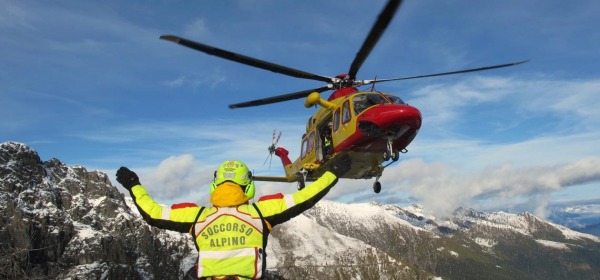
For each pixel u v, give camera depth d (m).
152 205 5.57
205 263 5.21
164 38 10.68
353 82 21.86
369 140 19.48
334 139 21.27
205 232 5.38
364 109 19.56
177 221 5.45
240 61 16.22
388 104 19.58
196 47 13.79
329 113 22.14
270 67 17.72
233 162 5.92
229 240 5.28
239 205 5.50
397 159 19.89
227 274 5.13
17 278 13.34
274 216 5.42
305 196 5.53
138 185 5.82
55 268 15.12
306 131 25.28
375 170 21.83
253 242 5.29
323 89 22.56
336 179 5.71
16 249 13.89
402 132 19.06
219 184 5.68
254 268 5.18
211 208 5.54
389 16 13.72
